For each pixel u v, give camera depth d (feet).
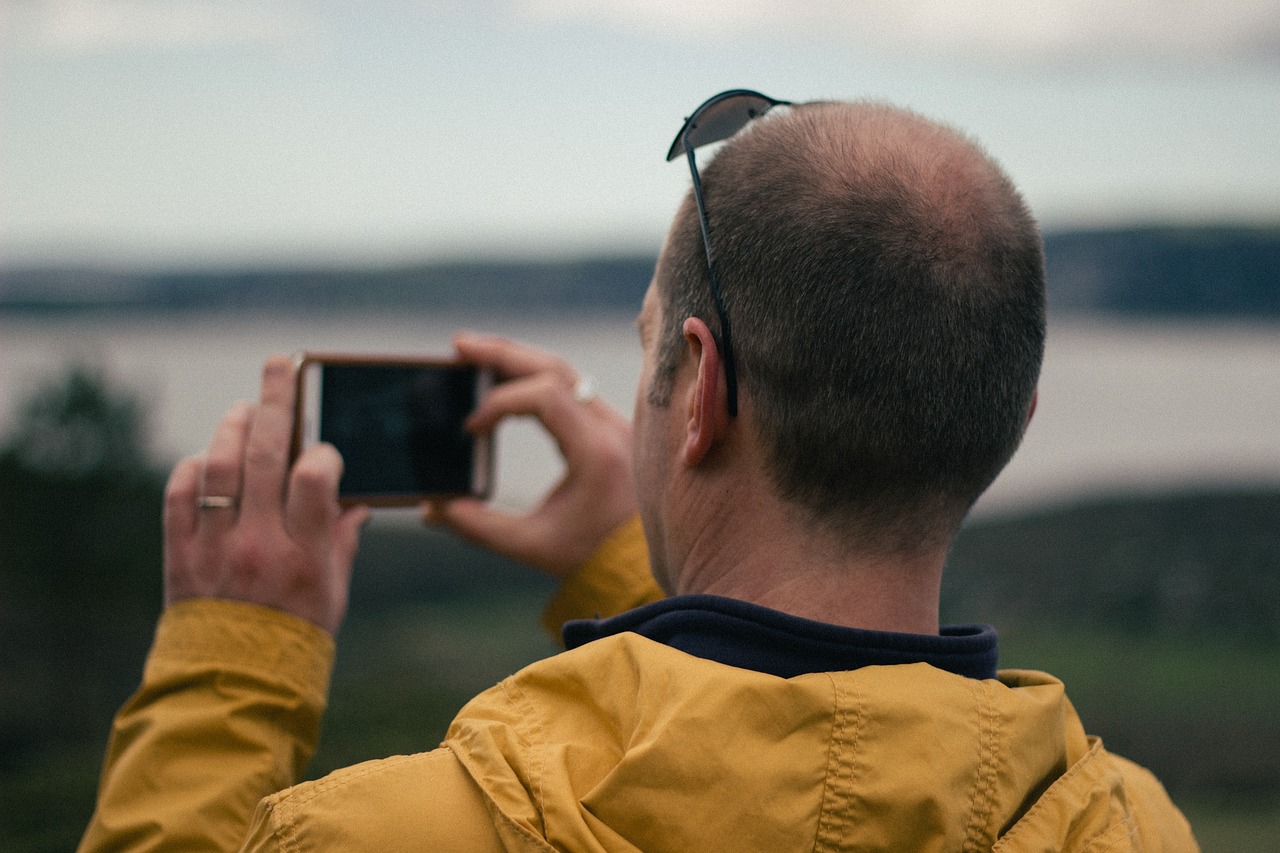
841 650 2.96
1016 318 3.17
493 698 3.14
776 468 3.17
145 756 3.72
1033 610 78.23
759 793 2.67
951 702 2.88
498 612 86.22
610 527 5.17
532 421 5.31
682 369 3.43
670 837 2.67
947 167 3.18
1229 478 115.44
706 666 2.83
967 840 2.80
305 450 4.44
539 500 5.29
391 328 325.42
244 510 4.06
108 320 328.49
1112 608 76.33
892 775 2.72
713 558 3.34
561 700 3.09
